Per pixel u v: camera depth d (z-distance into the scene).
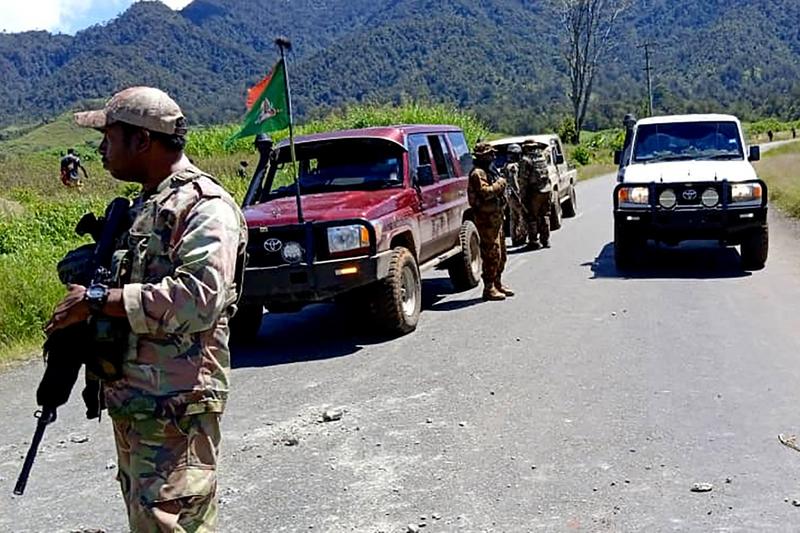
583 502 5.14
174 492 3.30
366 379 8.03
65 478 6.07
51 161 47.09
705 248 15.10
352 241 8.91
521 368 8.03
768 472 5.44
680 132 13.76
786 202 22.19
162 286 3.18
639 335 9.03
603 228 18.81
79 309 3.17
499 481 5.50
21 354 9.95
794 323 9.19
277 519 5.14
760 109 148.50
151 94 3.41
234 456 6.21
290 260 8.89
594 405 6.86
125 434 3.38
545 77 177.00
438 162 11.62
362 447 6.25
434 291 12.46
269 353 9.39
